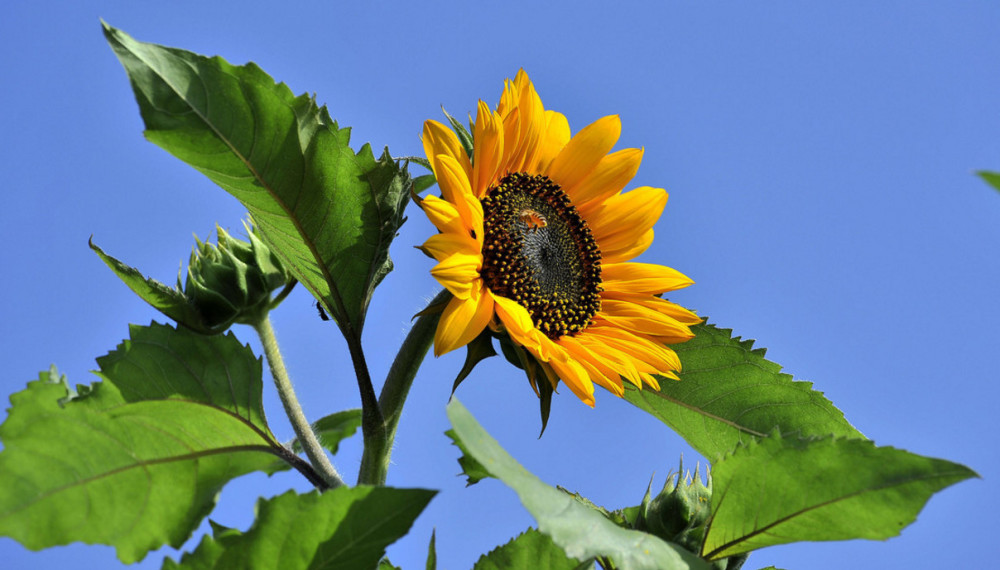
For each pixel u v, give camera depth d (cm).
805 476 93
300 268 100
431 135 99
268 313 103
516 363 99
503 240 102
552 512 88
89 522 92
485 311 98
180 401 98
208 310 101
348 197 98
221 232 103
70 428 94
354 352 99
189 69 93
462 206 98
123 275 99
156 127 93
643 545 90
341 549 90
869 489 92
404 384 99
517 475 88
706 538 96
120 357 98
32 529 91
